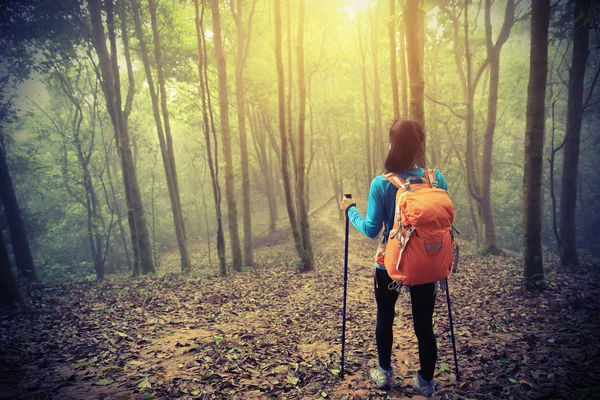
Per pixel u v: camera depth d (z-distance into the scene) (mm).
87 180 18625
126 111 13688
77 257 24516
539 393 2309
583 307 4727
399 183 1975
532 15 5605
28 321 5574
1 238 6543
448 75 18312
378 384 2496
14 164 17828
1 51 13711
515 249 20109
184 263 14500
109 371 3211
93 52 14547
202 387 2836
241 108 14859
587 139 21531
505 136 23781
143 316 5746
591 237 21625
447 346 3814
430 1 12734
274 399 2617
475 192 13172
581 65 8609
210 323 5395
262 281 9555
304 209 10891
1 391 2814
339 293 7625
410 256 1848
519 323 4488
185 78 17828
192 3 12141
